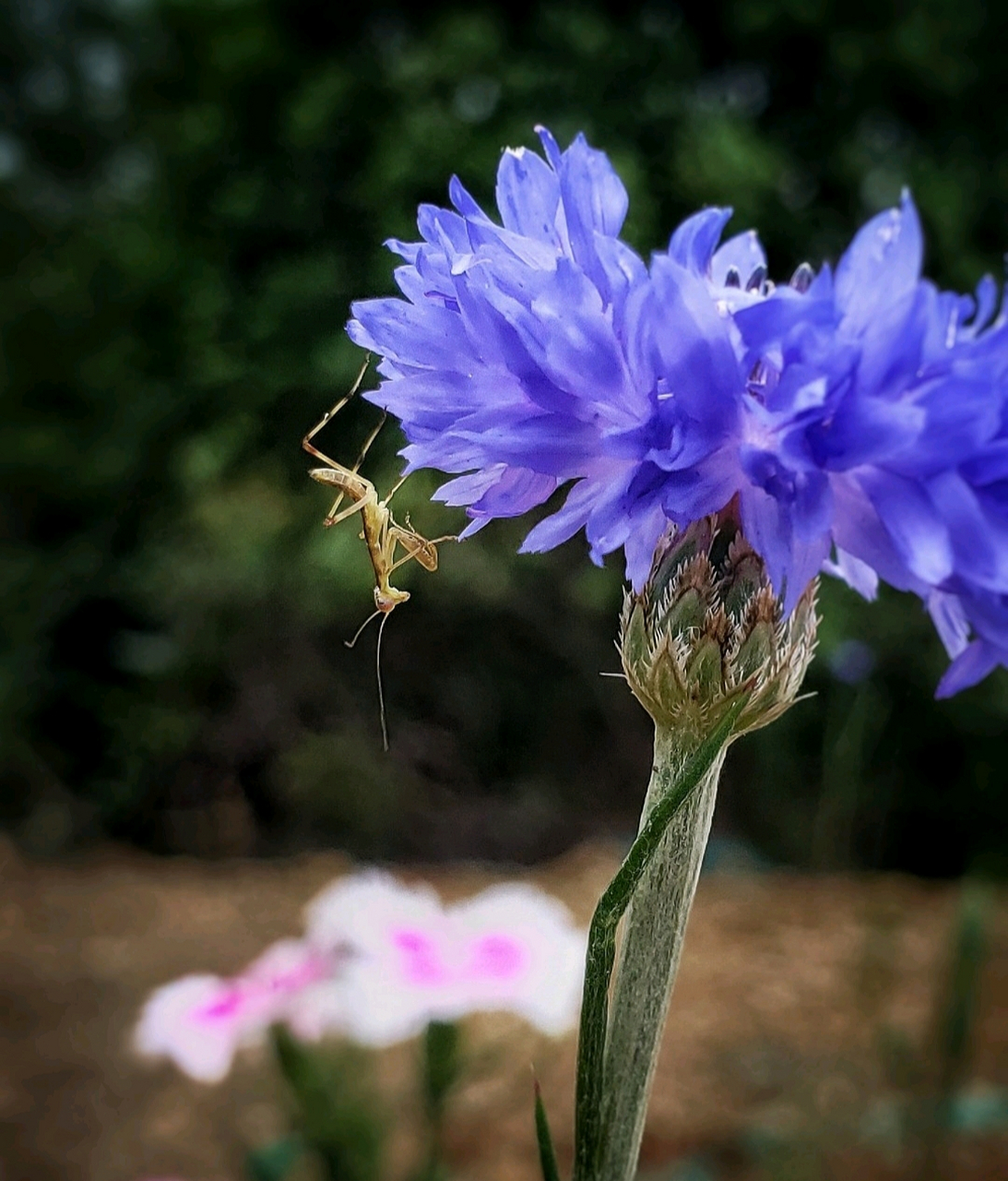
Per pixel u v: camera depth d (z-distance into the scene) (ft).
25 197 2.88
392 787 1.96
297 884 1.72
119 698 2.13
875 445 0.28
